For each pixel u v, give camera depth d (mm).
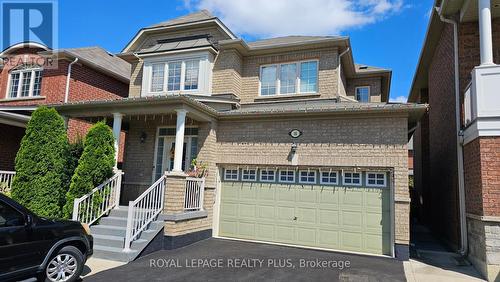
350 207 9266
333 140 9438
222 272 6672
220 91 12562
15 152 12938
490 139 6969
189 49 12688
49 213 8859
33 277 5449
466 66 8922
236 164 10430
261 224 10125
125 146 12180
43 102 13836
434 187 13070
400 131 8836
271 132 10164
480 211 7047
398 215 8453
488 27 7520
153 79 13297
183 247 8836
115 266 7008
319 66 12312
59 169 9305
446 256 8609
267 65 13055
